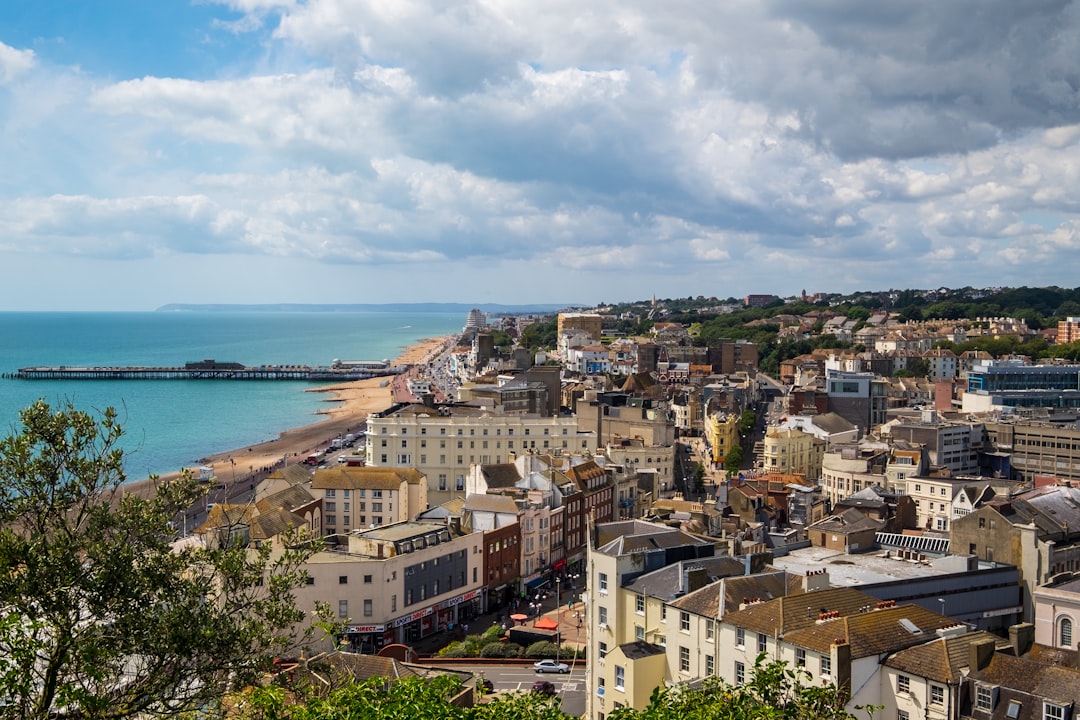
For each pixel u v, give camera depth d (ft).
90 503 183.83
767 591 321.32
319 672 226.79
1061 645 361.30
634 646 320.50
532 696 225.97
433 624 532.73
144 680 172.65
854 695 261.03
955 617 368.68
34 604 166.40
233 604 186.29
